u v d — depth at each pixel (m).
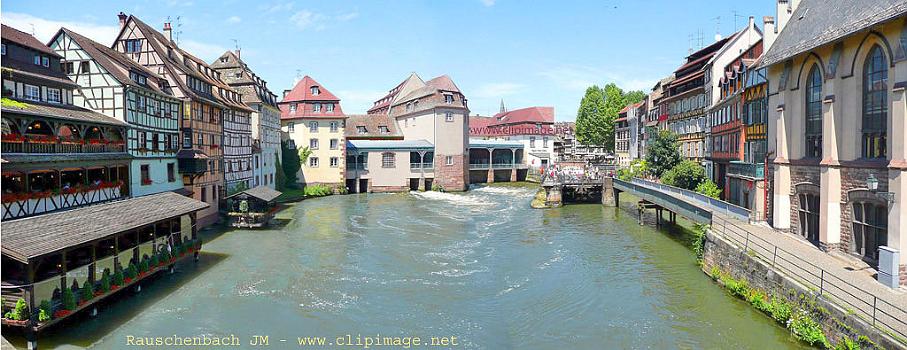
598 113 80.88
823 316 13.97
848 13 18.61
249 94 47.59
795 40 21.94
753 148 28.41
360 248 28.19
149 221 20.33
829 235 18.98
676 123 48.88
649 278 21.58
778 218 22.39
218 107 36.59
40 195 19.84
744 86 29.77
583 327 16.59
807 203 21.11
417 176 61.22
